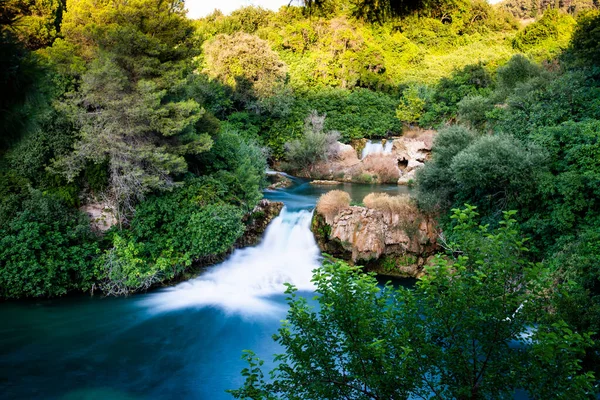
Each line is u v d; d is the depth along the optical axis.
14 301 15.95
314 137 34.91
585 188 15.52
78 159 16.66
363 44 41.34
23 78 3.17
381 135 39.66
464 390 5.32
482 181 17.12
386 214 19.92
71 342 13.80
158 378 12.12
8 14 3.31
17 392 11.26
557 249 15.41
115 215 17.73
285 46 45.19
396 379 5.59
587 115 18.83
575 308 7.97
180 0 19.28
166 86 17.75
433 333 6.14
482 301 5.51
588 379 4.86
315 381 5.75
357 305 5.91
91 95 15.95
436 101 39.62
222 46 36.75
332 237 19.98
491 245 6.04
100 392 11.41
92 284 16.72
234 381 12.02
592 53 22.78
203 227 17.50
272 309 16.28
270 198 26.48
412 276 19.64
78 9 17.55
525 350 5.55
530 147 17.31
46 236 15.97
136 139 17.33
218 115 34.53
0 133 3.19
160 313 15.76
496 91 29.95
